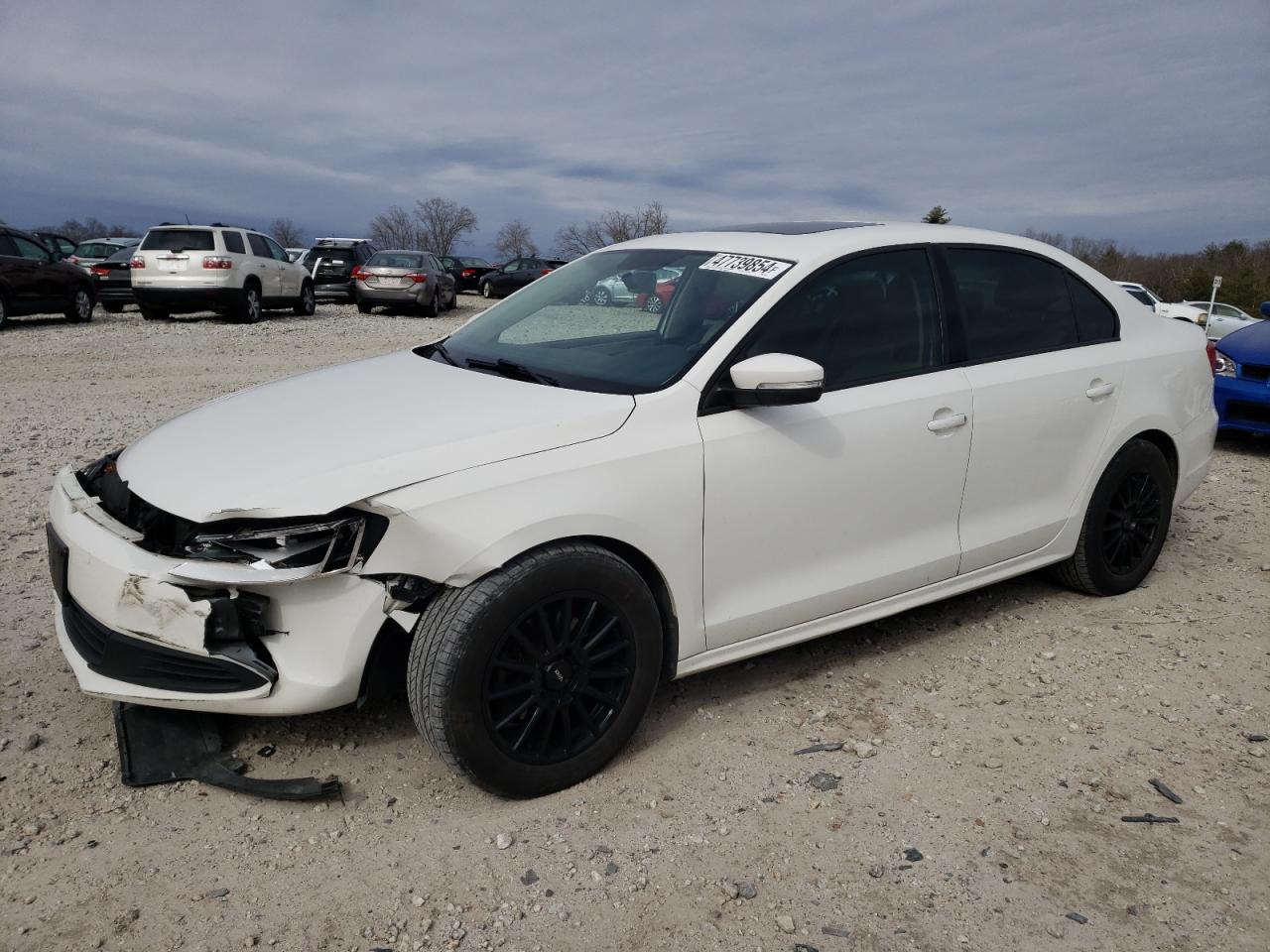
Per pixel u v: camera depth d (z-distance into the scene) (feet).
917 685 11.93
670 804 9.37
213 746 9.88
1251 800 9.61
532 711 9.16
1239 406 25.96
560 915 7.82
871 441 11.14
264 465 8.82
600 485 9.20
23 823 8.70
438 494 8.48
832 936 7.67
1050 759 10.31
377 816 9.06
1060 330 13.60
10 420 26.84
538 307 12.84
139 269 56.95
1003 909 8.01
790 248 11.50
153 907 7.75
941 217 181.88
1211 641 13.29
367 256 83.15
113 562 8.68
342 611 8.56
